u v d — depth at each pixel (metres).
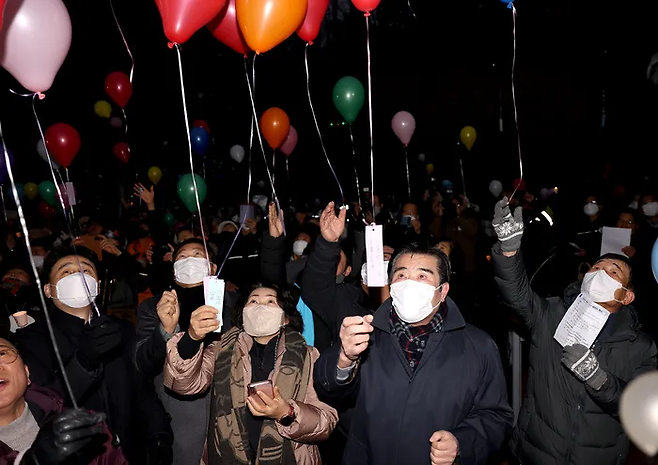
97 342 2.27
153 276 4.54
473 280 6.03
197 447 2.91
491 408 2.33
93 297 2.62
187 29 2.62
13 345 1.91
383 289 3.16
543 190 11.48
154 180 9.77
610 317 2.64
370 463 2.31
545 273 4.92
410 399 2.28
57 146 5.96
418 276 2.31
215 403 2.45
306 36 3.53
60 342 2.47
